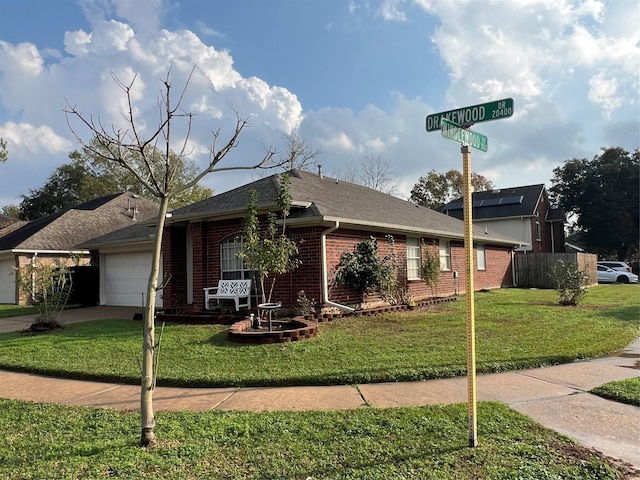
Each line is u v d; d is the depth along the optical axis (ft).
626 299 55.06
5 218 117.29
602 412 16.11
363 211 46.24
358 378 20.11
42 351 28.02
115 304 60.39
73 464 12.24
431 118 14.46
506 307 45.50
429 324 34.71
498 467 11.66
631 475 11.48
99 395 19.25
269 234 37.86
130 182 146.82
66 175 156.25
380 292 44.14
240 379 20.16
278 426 14.67
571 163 160.86
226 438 13.78
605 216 148.15
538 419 15.39
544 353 24.43
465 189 13.26
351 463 12.04
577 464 11.87
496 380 20.24
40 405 17.84
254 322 33.35
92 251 63.21
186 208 47.29
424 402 17.15
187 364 23.22
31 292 38.68
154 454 12.73
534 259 83.97
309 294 39.04
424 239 55.11
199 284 44.16
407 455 12.44
